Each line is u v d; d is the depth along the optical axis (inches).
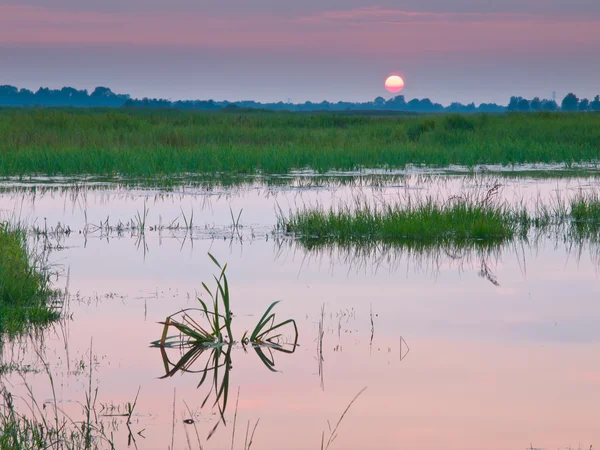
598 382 555.2
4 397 510.3
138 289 845.2
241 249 1095.6
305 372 582.6
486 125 3169.3
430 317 737.0
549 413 499.8
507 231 1226.0
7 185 1736.0
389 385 551.8
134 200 1546.5
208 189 1722.4
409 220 1237.7
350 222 1246.9
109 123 3041.3
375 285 877.8
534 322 718.5
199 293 829.2
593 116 3617.1
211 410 509.0
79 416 495.2
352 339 666.8
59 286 856.9
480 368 588.4
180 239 1164.5
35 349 634.8
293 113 6707.7
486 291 849.5
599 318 733.3
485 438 462.3
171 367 597.6
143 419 493.0
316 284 880.3
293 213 1382.9
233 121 3587.6
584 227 1311.5
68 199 1540.4
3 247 895.7
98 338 667.4
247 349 645.3
